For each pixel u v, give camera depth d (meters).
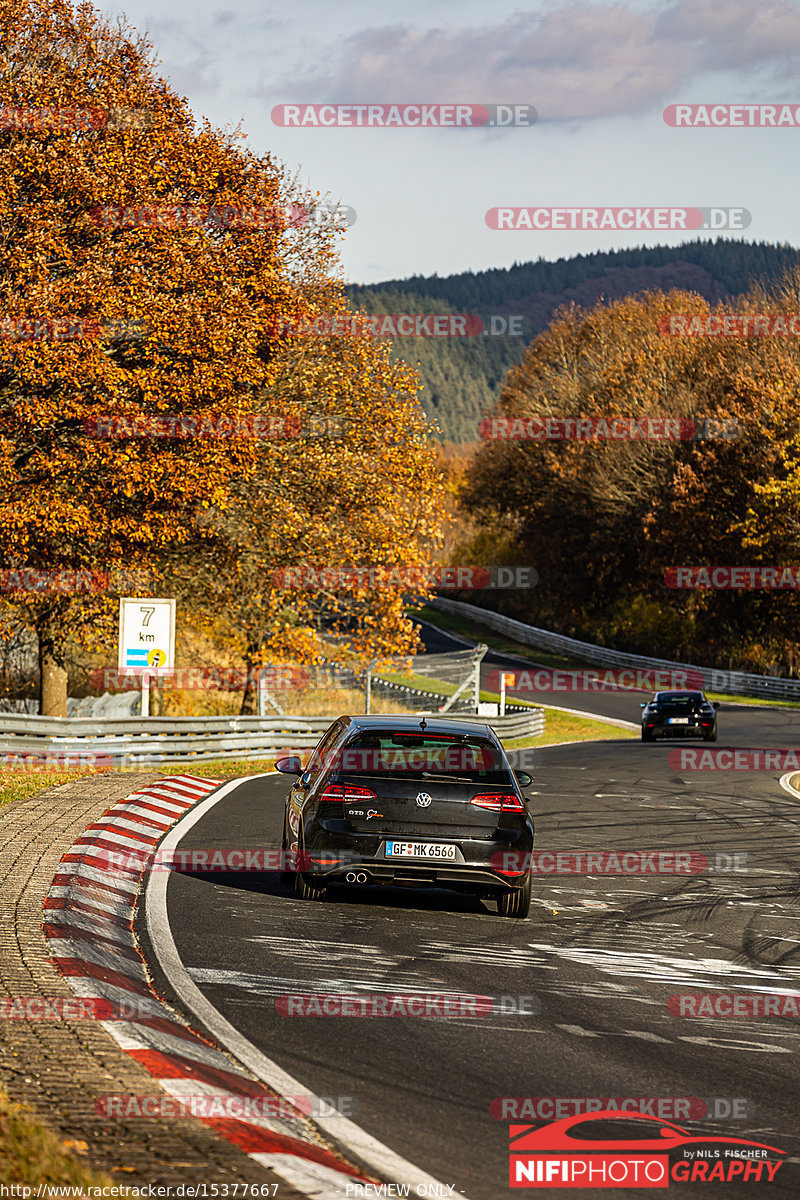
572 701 125.12
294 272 82.69
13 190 57.94
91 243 61.34
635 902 29.17
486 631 199.38
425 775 26.31
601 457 179.88
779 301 180.62
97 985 18.08
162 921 24.11
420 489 85.38
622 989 20.56
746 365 163.12
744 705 124.50
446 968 21.47
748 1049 17.28
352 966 21.27
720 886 31.59
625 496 175.25
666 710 86.81
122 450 60.28
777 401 154.00
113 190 59.97
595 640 182.75
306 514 76.88
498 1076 15.54
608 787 55.09
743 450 157.12
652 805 48.59
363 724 27.66
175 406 63.22
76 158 58.81
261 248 70.62
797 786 58.56
